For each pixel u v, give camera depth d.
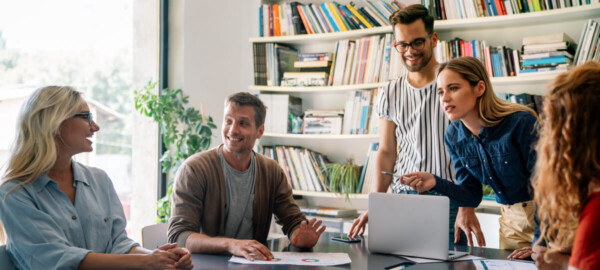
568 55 2.95
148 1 4.03
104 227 1.97
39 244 1.70
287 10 3.99
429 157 2.57
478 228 2.40
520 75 3.08
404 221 1.99
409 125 2.63
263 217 2.37
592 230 1.03
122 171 4.66
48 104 1.81
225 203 2.27
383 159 2.79
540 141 1.23
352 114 3.71
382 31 3.57
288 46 4.14
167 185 3.99
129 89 4.45
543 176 1.17
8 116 3.43
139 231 4.04
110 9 4.35
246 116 2.22
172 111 3.70
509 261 1.88
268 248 2.14
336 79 3.80
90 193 1.97
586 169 1.07
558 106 1.12
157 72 3.98
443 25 3.33
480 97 2.03
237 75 4.22
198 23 3.97
